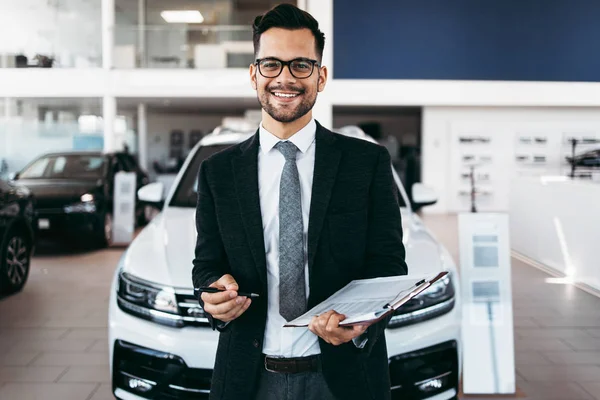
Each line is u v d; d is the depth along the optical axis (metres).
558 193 6.30
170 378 2.42
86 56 12.98
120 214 8.20
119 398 2.57
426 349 2.50
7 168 13.48
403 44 13.15
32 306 5.05
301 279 1.36
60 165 8.47
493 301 3.22
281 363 1.37
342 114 20.45
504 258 3.22
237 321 1.38
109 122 12.97
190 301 2.48
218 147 3.97
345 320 1.14
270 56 1.33
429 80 13.23
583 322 4.57
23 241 5.57
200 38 13.09
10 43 12.81
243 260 1.37
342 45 13.12
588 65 13.16
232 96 12.92
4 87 12.80
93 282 6.00
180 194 3.73
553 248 6.44
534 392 3.24
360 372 1.35
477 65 13.20
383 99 13.24
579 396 3.19
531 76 13.20
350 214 1.36
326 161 1.38
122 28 13.01
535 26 13.10
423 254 2.74
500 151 13.72
